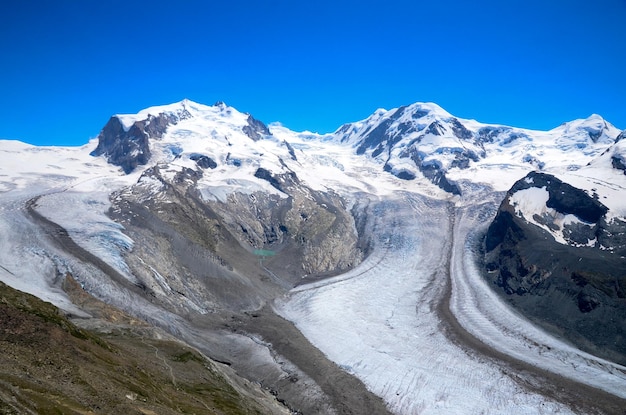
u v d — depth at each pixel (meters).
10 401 30.17
